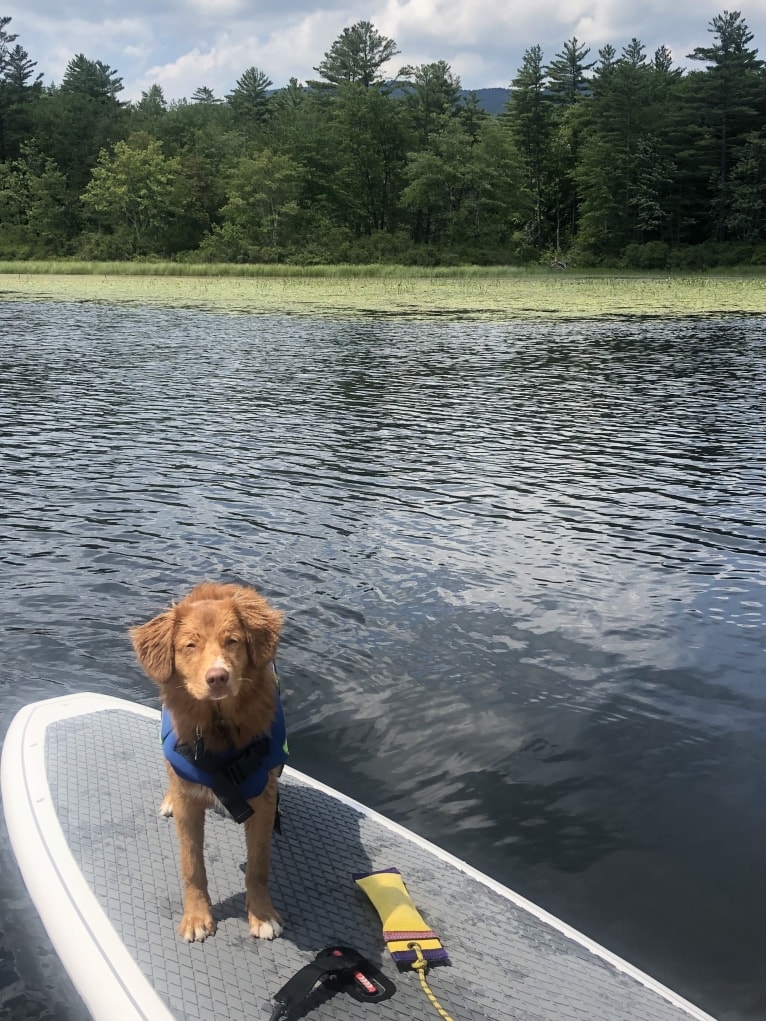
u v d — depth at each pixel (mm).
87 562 6648
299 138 81188
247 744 2771
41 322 26344
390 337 23609
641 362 19078
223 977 2621
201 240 80500
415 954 2727
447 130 80688
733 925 3221
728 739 4469
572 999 2660
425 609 5953
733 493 9023
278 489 8812
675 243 80562
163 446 10625
